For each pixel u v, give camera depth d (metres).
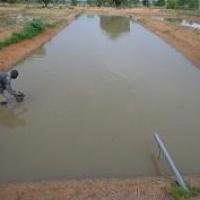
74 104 12.53
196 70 17.78
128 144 9.88
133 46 23.70
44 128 10.68
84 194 7.30
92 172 8.59
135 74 16.56
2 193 7.31
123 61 19.11
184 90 14.49
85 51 21.42
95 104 12.59
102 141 9.99
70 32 29.62
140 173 8.58
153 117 11.67
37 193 7.32
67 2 98.31
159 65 18.50
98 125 10.95
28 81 14.87
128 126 10.96
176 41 25.41
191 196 7.16
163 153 8.95
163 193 7.34
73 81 15.12
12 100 12.70
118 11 65.81
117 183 7.78
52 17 42.22
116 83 15.09
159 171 8.67
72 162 8.95
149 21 40.47
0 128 10.66
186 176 8.25
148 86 14.83
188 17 54.38
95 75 16.17
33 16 43.12
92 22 40.44
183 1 77.38
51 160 9.02
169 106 12.67
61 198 7.14
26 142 9.86
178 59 20.11
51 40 25.05
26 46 21.41
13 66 17.12
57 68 17.16
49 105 12.37
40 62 18.25
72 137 10.17
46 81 14.98
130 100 13.12
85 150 9.50
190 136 10.47
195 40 25.00
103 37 27.34
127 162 9.02
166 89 14.53
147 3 89.94
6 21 33.97
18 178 8.28
